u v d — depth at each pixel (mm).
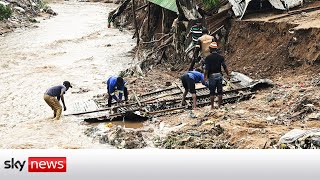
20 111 17156
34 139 13609
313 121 12297
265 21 19484
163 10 27297
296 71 17031
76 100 18500
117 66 25859
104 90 20141
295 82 15898
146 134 13547
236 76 17844
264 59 18656
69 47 32188
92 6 62188
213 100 14859
